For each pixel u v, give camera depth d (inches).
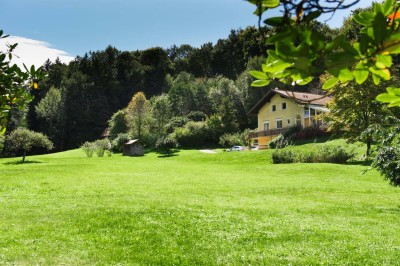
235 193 739.4
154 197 665.6
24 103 137.4
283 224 439.8
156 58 4923.7
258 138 2353.6
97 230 404.2
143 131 2970.0
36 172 1180.5
